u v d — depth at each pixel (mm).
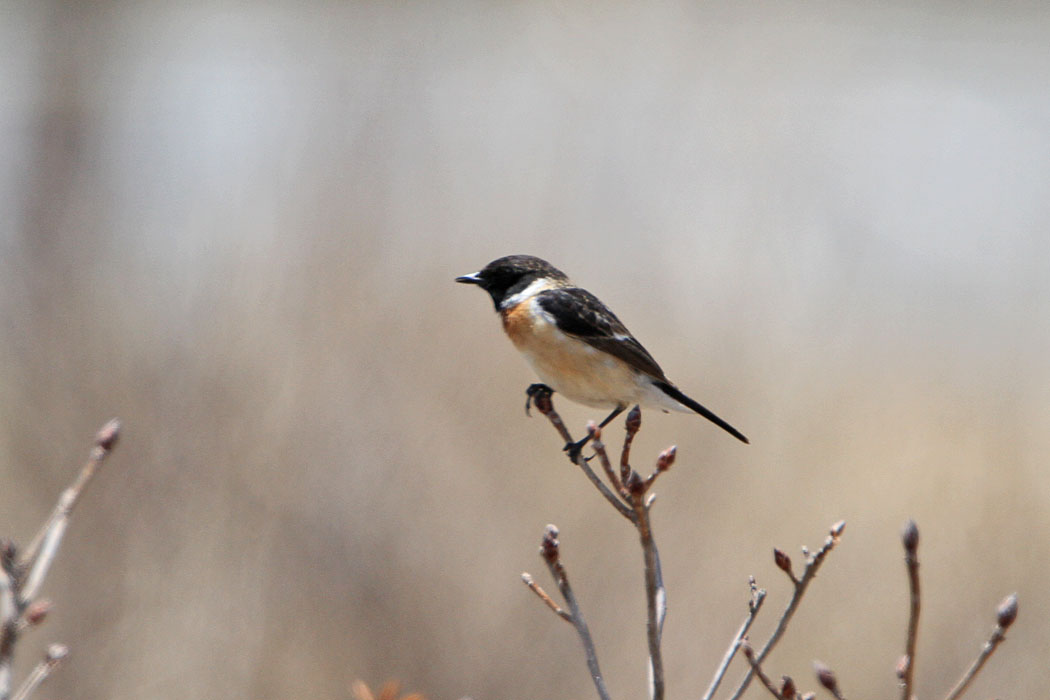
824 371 17484
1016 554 15188
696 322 17281
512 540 14727
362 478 14609
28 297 15648
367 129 17359
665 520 15141
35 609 4348
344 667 13789
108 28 23094
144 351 14992
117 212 18844
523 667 14133
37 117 21328
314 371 15047
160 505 13992
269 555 14008
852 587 15000
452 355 15570
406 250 16531
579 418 15586
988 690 14164
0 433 14180
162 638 13297
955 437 17094
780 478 15820
